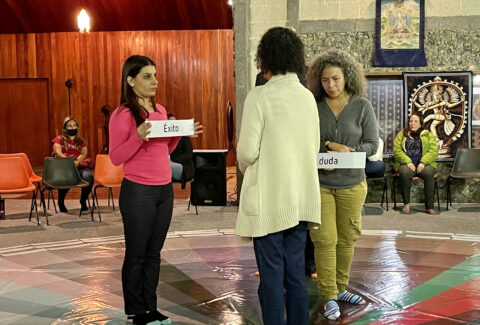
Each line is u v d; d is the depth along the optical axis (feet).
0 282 13.66
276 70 8.75
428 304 11.71
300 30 24.53
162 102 39.37
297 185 8.67
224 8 35.91
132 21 37.19
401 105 24.52
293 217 8.52
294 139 8.63
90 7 36.55
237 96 24.50
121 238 18.58
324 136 11.08
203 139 39.47
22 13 37.29
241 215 8.79
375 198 24.67
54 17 37.42
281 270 8.71
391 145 24.64
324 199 10.82
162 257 15.90
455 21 24.12
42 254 16.51
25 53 39.22
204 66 39.01
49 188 21.56
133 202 10.05
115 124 9.97
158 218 10.40
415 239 17.72
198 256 15.99
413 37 24.20
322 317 11.02
